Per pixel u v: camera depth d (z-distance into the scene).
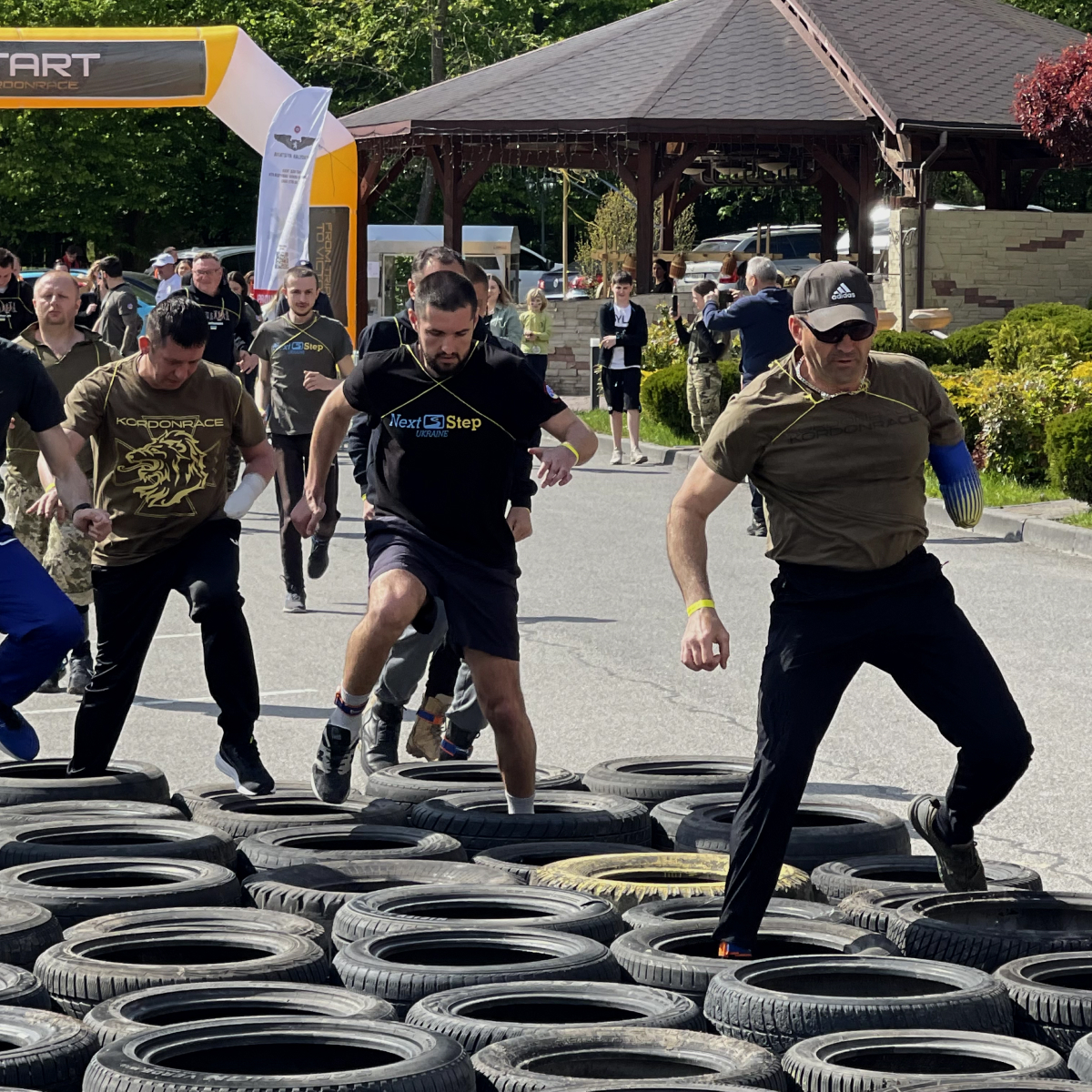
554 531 27.97
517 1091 5.91
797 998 6.69
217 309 21.19
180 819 9.98
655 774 11.57
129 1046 6.03
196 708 15.79
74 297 15.82
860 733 14.91
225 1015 6.64
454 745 12.55
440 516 9.63
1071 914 8.21
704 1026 6.88
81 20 82.69
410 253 66.12
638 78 53.12
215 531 11.36
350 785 11.06
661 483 34.44
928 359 41.34
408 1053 6.09
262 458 11.57
